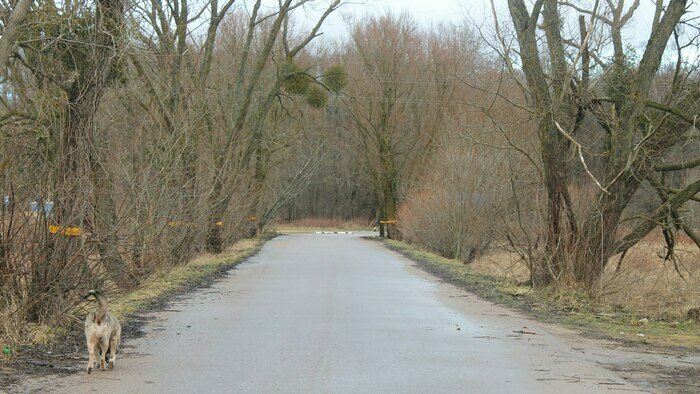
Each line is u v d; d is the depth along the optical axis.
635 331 11.63
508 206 23.73
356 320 12.09
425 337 10.53
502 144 25.03
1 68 9.32
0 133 9.53
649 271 16.83
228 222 28.69
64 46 11.54
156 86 18.02
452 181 28.78
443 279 20.17
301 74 31.23
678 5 14.25
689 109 14.56
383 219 50.97
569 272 15.03
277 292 16.30
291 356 8.93
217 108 28.11
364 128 48.69
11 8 11.40
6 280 9.36
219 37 36.19
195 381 7.53
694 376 8.20
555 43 15.84
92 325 7.85
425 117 45.44
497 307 14.31
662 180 16.56
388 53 46.44
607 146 16.03
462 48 41.72
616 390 7.39
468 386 7.46
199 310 13.23
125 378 7.64
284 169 59.03
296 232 67.19
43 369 7.99
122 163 13.80
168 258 16.91
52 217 9.71
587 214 15.00
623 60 15.36
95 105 10.74
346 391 7.15
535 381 7.75
